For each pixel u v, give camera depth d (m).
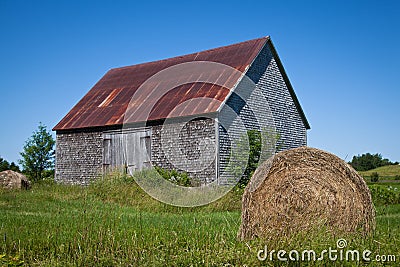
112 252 7.28
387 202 18.92
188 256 6.91
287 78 25.66
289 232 7.89
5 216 11.77
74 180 25.78
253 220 9.05
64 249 7.68
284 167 9.17
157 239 8.04
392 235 8.01
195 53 26.58
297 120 26.55
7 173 22.25
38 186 22.72
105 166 24.53
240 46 24.86
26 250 7.71
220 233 8.62
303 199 8.95
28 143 34.94
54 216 11.77
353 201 8.70
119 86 27.53
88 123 25.33
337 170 8.90
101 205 16.20
